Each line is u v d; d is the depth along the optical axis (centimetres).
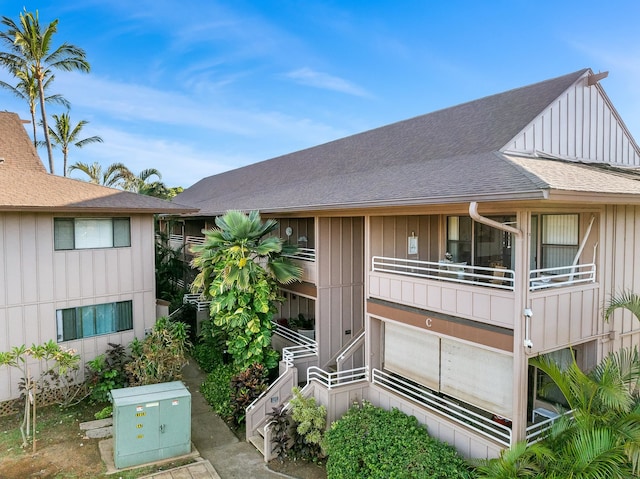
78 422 1216
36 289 1311
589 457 603
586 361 920
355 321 1477
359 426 950
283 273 1357
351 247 1462
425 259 1284
